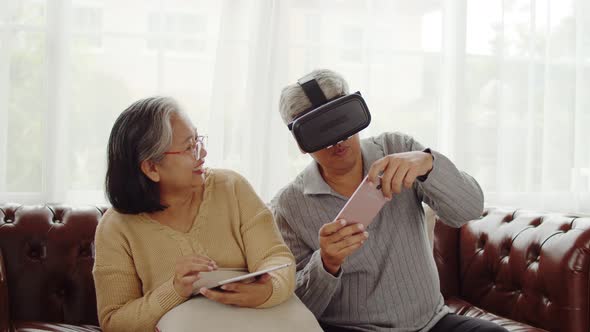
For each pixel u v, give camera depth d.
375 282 1.76
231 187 1.77
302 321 1.52
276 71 2.67
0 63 2.45
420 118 2.90
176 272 1.50
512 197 3.00
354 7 2.80
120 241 1.65
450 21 2.92
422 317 1.75
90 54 2.56
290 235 1.84
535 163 3.00
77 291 2.13
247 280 1.52
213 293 1.47
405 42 2.88
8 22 2.45
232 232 1.72
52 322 2.09
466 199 1.68
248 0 2.64
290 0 2.71
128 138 1.63
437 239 2.38
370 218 1.54
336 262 1.61
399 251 1.75
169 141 1.62
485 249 2.28
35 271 2.11
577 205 3.03
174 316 1.47
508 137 3.00
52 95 2.49
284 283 1.56
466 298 2.33
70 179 2.55
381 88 2.86
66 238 2.15
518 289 2.13
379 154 1.83
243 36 2.64
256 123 2.64
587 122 3.04
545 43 3.01
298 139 1.62
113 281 1.63
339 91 1.72
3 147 2.45
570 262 1.93
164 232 1.66
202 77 2.65
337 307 1.79
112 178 1.66
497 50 2.96
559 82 3.02
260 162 2.65
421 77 2.89
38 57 2.49
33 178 2.49
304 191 1.83
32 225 2.14
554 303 1.97
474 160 2.97
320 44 2.76
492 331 1.64
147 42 2.60
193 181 1.66
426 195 1.77
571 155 3.03
